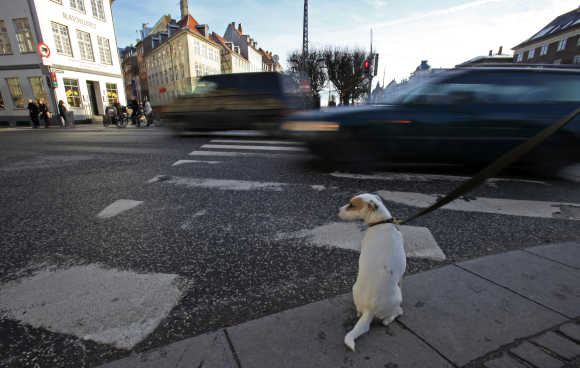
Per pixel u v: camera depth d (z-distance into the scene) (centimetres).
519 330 159
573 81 421
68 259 245
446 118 434
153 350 149
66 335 166
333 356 144
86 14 2308
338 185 432
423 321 166
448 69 463
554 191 394
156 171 533
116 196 400
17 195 409
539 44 4850
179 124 1032
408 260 235
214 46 5141
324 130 474
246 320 175
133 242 273
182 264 236
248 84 969
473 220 308
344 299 186
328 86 3775
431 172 493
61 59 2106
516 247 254
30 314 182
